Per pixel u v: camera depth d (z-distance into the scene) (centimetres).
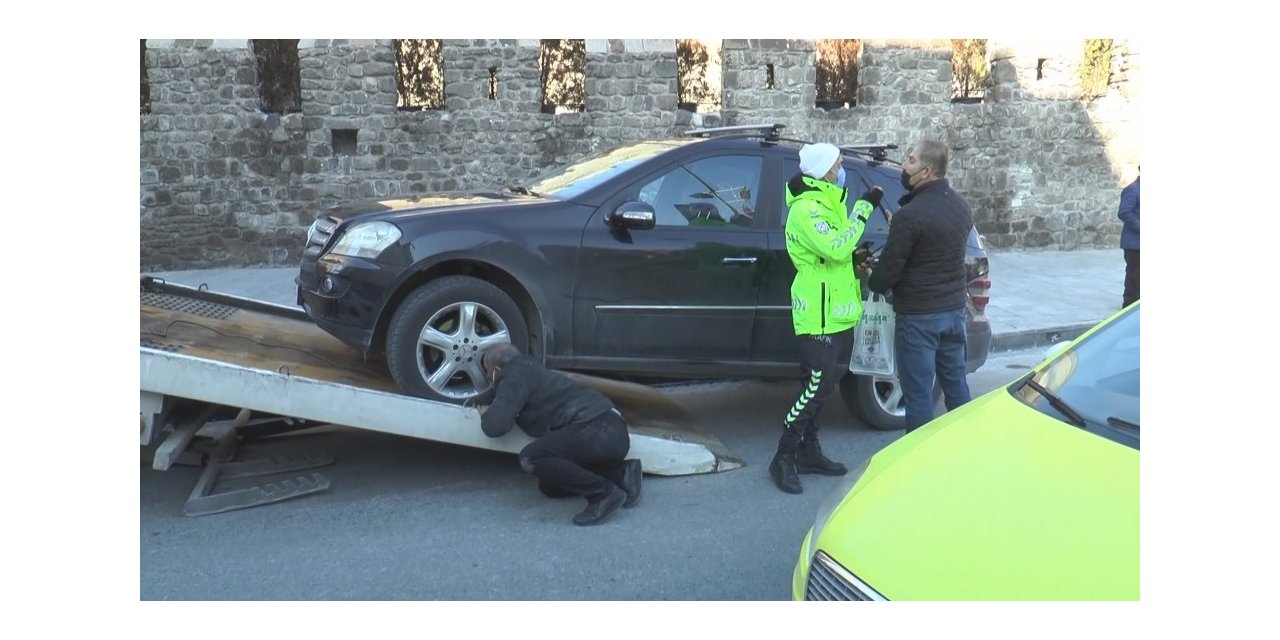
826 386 474
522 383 444
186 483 503
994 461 274
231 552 409
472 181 1181
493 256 475
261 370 439
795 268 527
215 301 604
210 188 1134
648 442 498
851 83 1310
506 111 1177
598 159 567
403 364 466
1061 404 304
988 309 976
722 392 708
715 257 513
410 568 394
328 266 472
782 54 1227
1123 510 243
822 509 297
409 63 1182
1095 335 341
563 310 491
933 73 1289
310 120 1142
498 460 540
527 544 419
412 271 462
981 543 240
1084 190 1367
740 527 438
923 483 270
